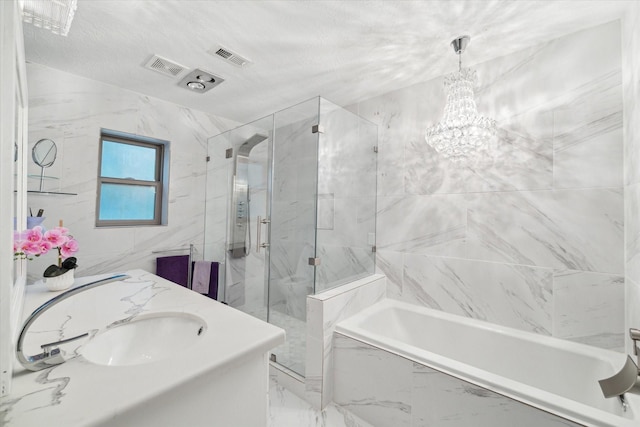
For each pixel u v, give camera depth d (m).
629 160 1.41
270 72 2.10
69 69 2.07
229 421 0.80
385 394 1.57
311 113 1.98
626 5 1.41
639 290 1.29
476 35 1.66
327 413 1.72
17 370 0.68
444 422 1.36
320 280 1.94
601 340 1.54
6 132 0.58
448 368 1.37
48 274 1.35
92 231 2.23
